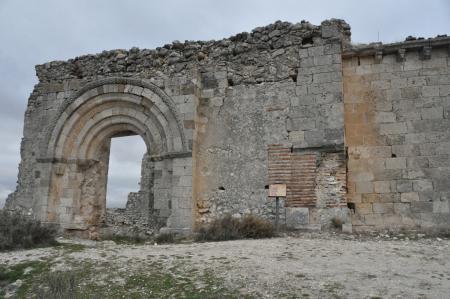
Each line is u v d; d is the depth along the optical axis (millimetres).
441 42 12766
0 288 7996
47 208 14727
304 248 9781
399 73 13203
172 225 13000
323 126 12898
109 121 15273
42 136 15891
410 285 6918
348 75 13633
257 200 13031
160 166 13961
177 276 7805
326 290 6699
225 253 9344
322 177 12602
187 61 14367
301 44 13742
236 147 13625
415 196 12359
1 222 11617
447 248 9828
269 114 13531
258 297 6520
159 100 14172
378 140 12977
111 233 14945
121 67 15164
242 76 14102
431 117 12695
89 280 7887
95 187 15602
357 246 10039
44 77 16500
